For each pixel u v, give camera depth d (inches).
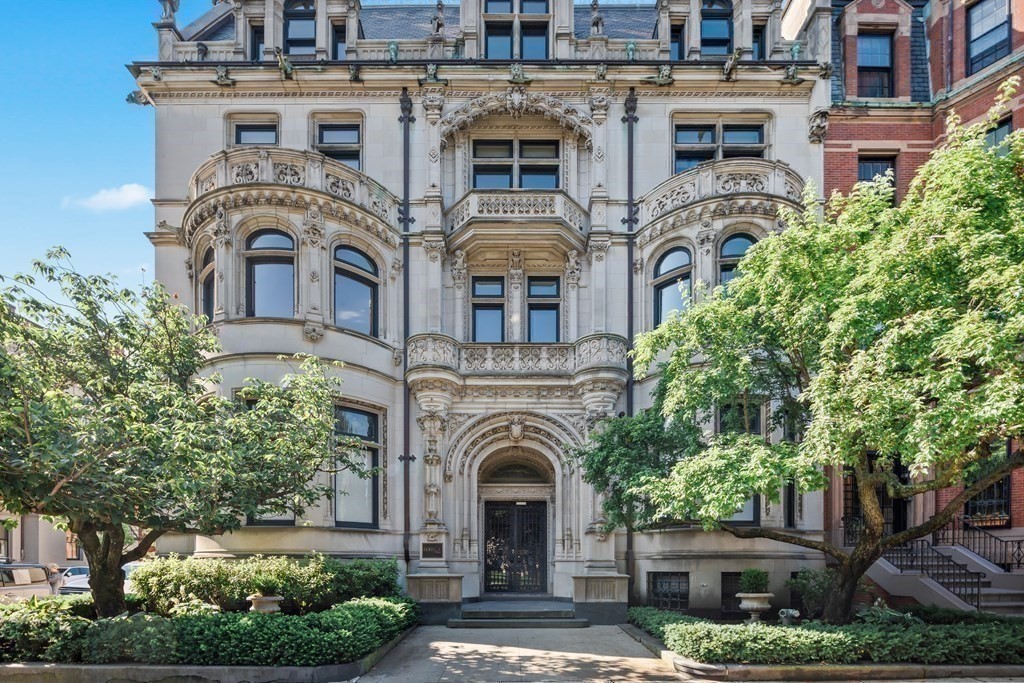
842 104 739.4
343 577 556.1
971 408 318.0
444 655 470.0
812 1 762.8
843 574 474.3
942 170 398.0
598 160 729.6
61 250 427.8
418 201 722.8
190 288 695.1
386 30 845.8
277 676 389.4
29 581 884.6
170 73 725.3
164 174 724.7
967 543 661.9
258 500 454.9
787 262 437.1
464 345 702.5
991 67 690.2
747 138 761.6
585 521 659.4
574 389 685.3
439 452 665.0
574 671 421.7
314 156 642.2
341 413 637.3
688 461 439.5
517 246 721.0
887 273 368.2
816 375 439.8
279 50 722.8
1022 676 403.9
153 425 360.2
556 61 729.6
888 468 442.3
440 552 646.5
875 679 400.8
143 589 535.8
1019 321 305.7
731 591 631.2
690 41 756.0
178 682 386.9
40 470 337.4
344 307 671.1
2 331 372.8
